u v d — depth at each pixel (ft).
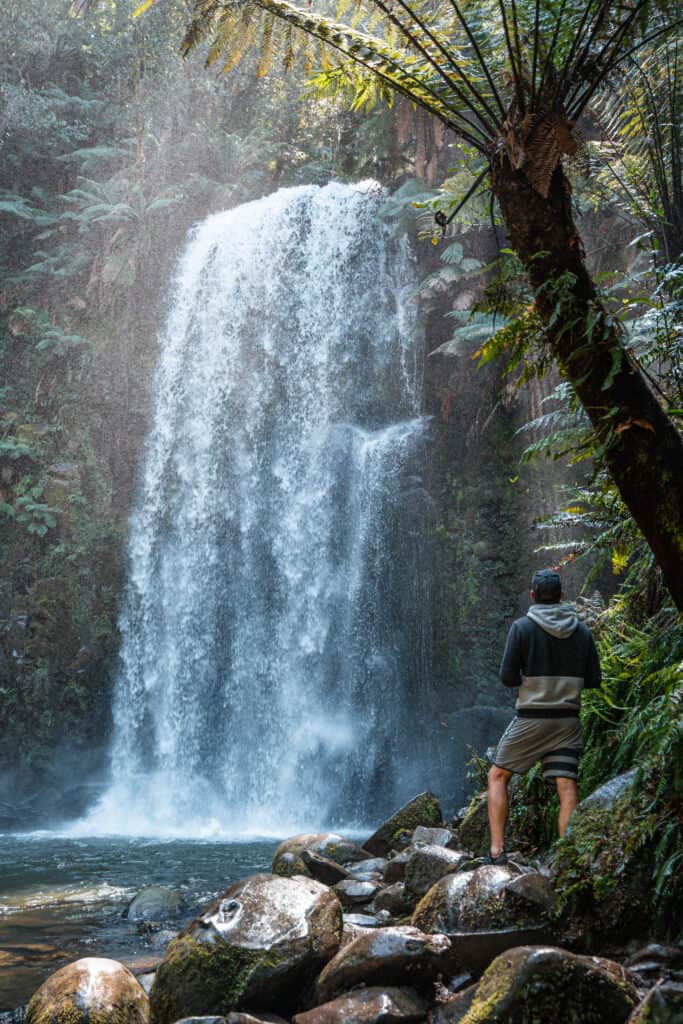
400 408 62.69
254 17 13.62
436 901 12.48
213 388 66.23
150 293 70.03
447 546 58.34
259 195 78.48
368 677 56.54
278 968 12.12
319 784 55.06
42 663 59.98
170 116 76.95
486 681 55.52
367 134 67.46
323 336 64.75
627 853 11.58
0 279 71.51
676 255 15.10
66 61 78.89
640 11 11.46
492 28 12.71
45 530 62.03
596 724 15.62
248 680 59.06
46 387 68.80
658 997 8.72
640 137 16.53
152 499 65.41
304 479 61.77
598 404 10.30
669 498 10.13
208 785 57.52
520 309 11.05
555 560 53.16
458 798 51.65
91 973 12.39
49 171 76.95
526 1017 9.37
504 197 10.52
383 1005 10.97
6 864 31.73
